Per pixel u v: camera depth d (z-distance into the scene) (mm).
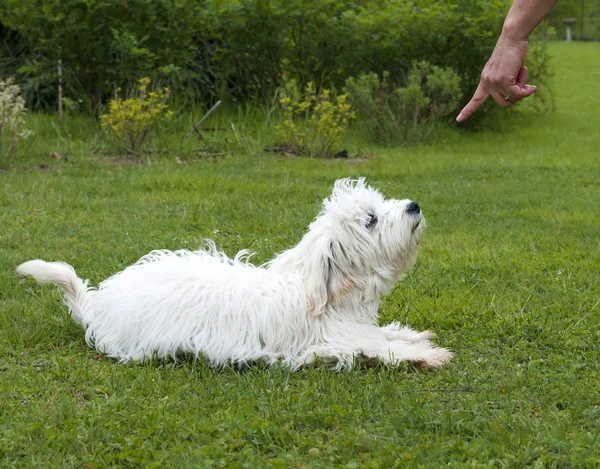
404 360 2135
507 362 2168
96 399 1994
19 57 6297
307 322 2158
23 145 4672
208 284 2168
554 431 1872
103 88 5699
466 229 3189
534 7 1802
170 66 5281
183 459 1812
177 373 2092
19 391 2025
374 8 6777
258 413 1942
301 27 6176
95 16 5402
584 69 10789
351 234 2150
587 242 3055
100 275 2646
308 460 1814
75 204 3475
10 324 2344
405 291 2557
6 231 3092
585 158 5309
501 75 1840
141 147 4914
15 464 1803
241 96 6332
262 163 4688
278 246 2939
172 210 3416
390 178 4367
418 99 5656
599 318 2398
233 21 5902
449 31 6238
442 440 1849
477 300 2500
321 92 6215
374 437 1866
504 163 5031
